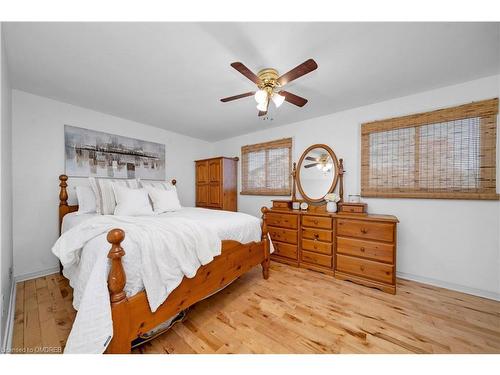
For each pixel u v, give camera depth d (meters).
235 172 4.07
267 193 3.63
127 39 1.44
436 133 2.19
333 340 1.38
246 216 2.33
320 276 2.45
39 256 2.36
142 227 1.37
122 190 2.33
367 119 2.63
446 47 1.52
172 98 2.42
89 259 1.18
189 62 1.71
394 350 1.30
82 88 2.17
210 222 1.86
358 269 2.26
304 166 3.16
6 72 1.63
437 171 2.19
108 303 1.02
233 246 1.93
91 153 2.77
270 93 1.75
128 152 3.16
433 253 2.22
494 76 1.92
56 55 1.62
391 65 1.75
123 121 3.10
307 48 1.53
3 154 1.40
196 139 4.28
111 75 1.92
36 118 2.34
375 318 1.63
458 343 1.37
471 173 2.03
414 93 2.29
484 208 1.99
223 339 1.39
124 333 1.07
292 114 2.95
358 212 2.45
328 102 2.54
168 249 1.32
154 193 2.67
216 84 2.09
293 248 2.79
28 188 2.29
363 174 2.64
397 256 2.42
